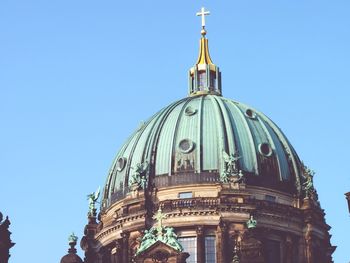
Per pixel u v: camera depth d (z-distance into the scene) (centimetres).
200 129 17238
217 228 16250
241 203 16338
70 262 15625
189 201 16425
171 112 17900
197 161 16900
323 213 17388
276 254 16500
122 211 16825
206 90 18662
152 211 16575
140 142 17588
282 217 16612
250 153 17075
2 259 13925
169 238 14700
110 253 17038
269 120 18200
